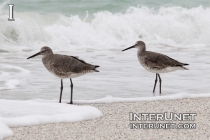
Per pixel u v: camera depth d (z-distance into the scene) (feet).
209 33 91.04
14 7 96.94
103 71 54.39
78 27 82.84
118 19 87.40
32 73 52.65
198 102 39.11
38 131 29.45
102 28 84.33
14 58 63.36
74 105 36.50
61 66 38.73
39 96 41.88
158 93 43.47
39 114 33.17
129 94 42.86
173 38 88.58
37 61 61.21
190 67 57.52
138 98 40.55
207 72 54.44
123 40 84.12
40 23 81.51
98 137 28.27
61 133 29.07
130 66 58.13
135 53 70.49
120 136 28.58
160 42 85.05
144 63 44.83
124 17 88.84
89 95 42.39
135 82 48.47
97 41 80.48
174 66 43.70
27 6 98.22
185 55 68.64
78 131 29.55
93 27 84.38
